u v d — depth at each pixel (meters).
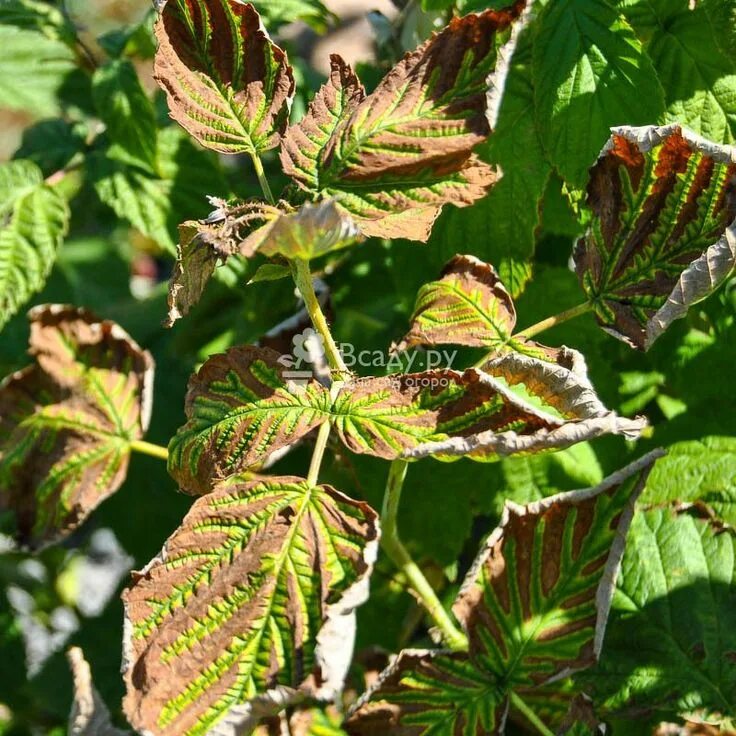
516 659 0.48
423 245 0.60
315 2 0.66
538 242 0.63
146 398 0.57
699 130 0.56
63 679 0.77
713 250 0.45
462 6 0.56
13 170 0.63
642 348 0.49
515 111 0.57
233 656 0.43
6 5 0.69
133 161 0.63
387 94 0.47
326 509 0.45
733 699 0.51
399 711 0.48
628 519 0.47
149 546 0.71
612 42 0.54
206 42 0.47
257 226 0.45
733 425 0.59
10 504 0.57
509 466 0.60
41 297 0.95
